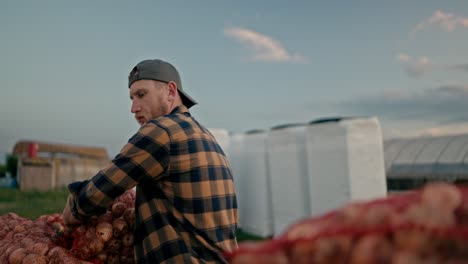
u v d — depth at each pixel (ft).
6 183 21.68
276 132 26.84
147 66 5.21
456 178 24.80
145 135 4.47
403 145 30.86
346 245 1.40
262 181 27.27
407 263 1.28
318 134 23.47
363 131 22.26
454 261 1.28
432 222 1.39
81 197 4.47
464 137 28.02
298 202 25.08
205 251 4.41
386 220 1.46
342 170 22.08
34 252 4.31
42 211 7.93
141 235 4.56
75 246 4.50
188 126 4.80
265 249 1.51
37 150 22.71
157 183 4.59
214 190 4.68
